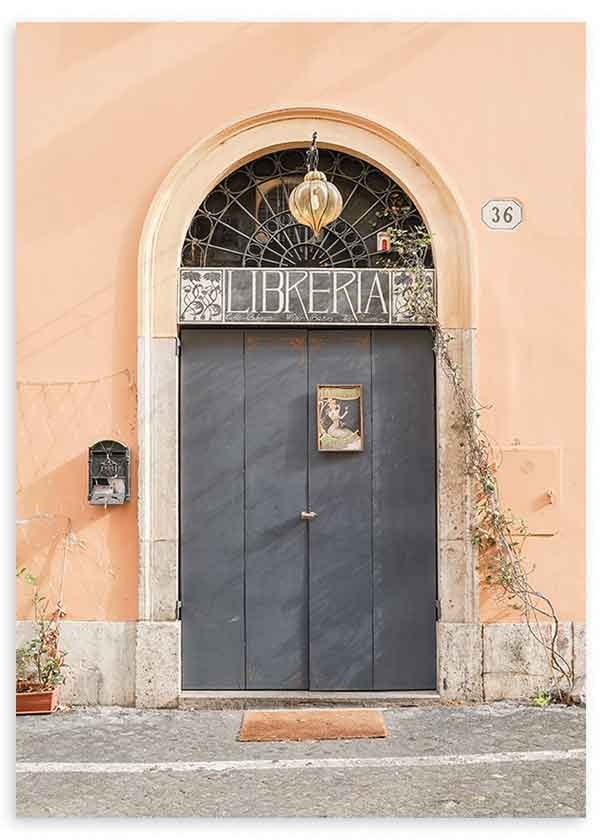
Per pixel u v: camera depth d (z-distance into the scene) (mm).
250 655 7180
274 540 7215
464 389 7090
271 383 7242
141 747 6215
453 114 7160
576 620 7062
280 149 7168
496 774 5750
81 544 7055
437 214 7141
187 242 7219
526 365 7137
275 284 7145
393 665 7184
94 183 7129
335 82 7141
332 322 7133
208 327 7219
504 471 7094
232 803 5398
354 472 7230
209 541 7195
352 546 7219
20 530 7062
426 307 7113
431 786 5590
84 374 7109
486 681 7055
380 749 6152
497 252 7145
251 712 6891
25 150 7121
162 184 7070
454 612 7082
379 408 7242
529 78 7172
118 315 7117
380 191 7238
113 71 7137
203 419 7223
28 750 6164
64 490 7078
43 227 7117
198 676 7164
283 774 5781
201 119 7129
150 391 7082
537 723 6578
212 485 7211
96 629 7043
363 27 7164
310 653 7180
